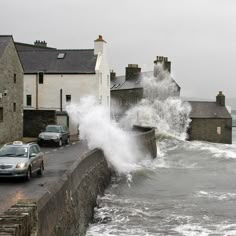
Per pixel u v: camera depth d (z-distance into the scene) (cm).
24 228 988
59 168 2430
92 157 2573
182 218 2188
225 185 3161
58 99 5259
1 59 3516
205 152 5375
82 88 5209
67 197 1639
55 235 1368
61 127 3894
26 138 4184
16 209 1060
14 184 1944
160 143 6384
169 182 3256
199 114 7062
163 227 2020
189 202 2553
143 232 1934
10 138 3788
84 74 5191
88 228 1986
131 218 2159
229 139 7112
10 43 3747
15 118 3916
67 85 5238
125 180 3231
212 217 2220
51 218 1323
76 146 3725
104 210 2305
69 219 1628
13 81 3841
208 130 7050
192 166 4203
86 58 5409
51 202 1334
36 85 5303
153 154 4884
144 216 2205
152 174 3594
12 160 2019
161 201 2562
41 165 2247
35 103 5309
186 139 6975
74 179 1877
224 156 4934
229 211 2348
